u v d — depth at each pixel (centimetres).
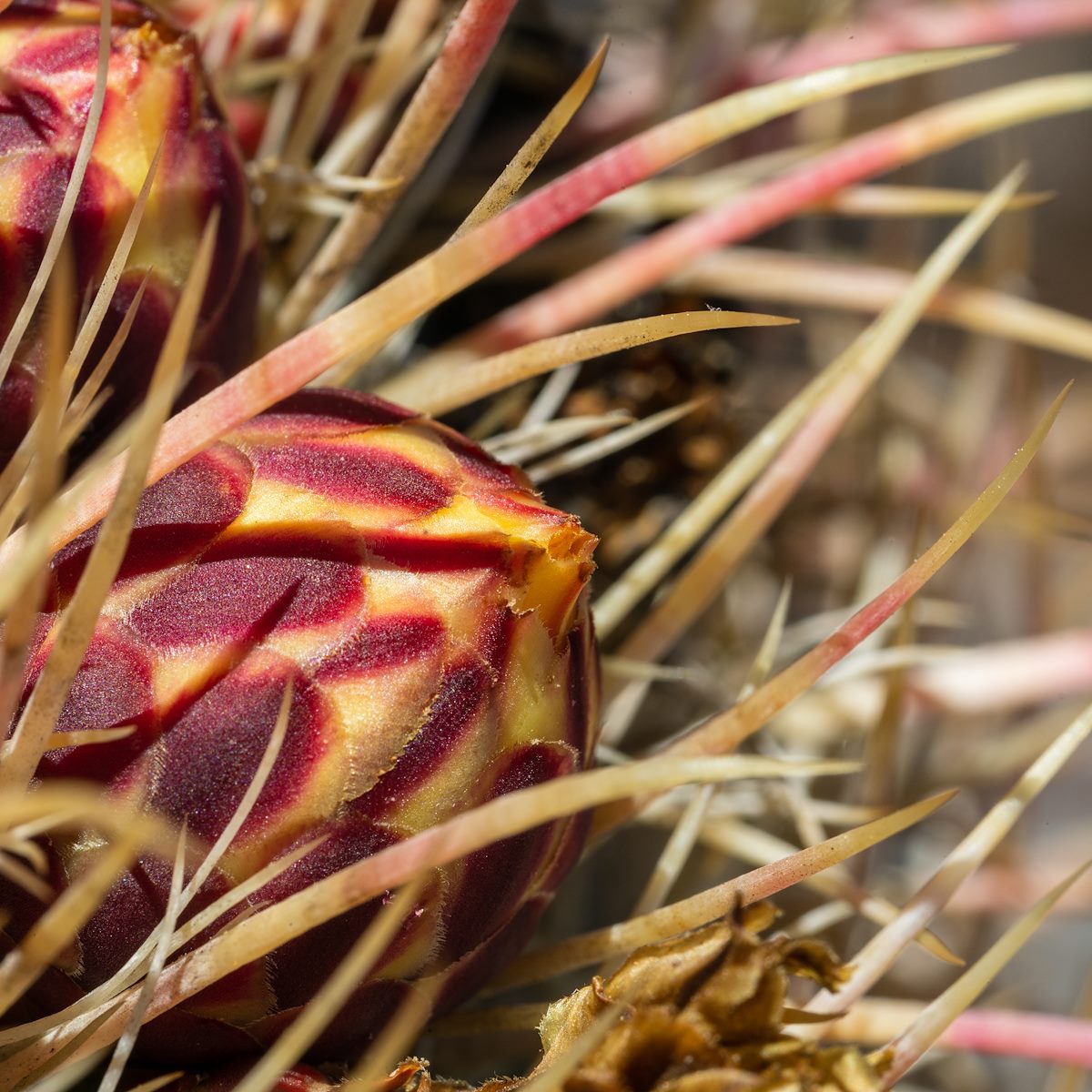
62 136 17
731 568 19
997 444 32
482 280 23
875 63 16
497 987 17
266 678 16
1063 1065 21
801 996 24
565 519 16
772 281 23
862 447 29
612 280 19
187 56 17
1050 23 27
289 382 16
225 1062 16
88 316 16
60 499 16
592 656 16
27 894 16
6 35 17
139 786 16
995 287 28
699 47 28
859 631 16
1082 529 27
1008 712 29
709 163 29
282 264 19
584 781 15
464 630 16
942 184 41
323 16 20
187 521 16
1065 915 27
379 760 16
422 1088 16
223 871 16
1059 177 42
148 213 17
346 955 16
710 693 24
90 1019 16
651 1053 16
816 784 26
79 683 16
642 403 21
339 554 16
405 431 16
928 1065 25
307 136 19
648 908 18
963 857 18
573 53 26
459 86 18
